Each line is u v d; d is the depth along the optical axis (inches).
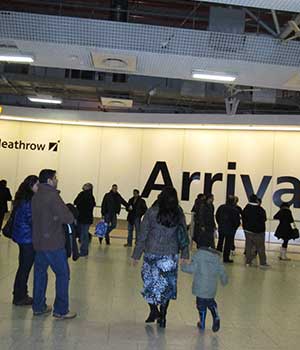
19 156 667.4
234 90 560.1
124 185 655.1
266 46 305.3
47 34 292.5
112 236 561.3
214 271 188.4
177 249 186.7
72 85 553.9
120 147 661.3
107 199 477.4
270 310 231.6
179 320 201.8
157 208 184.4
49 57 323.3
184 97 587.2
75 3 414.6
